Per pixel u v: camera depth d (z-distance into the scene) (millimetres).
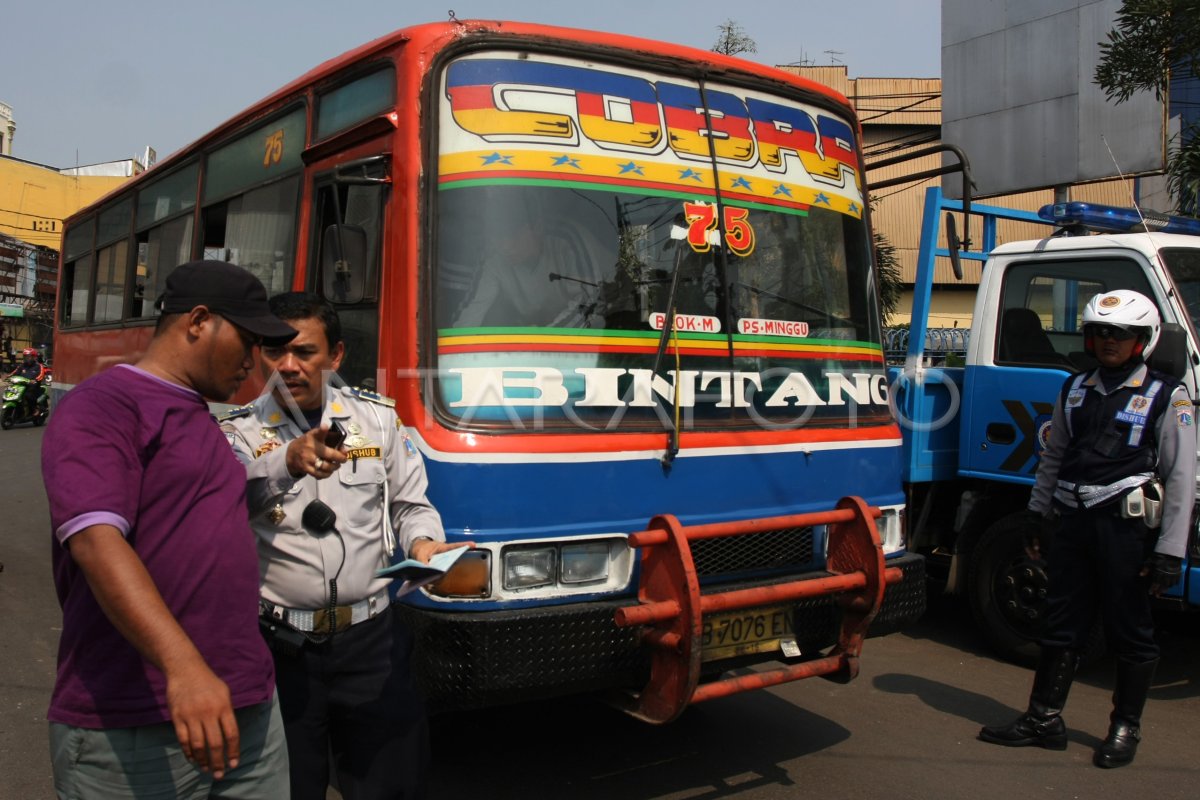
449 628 3197
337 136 4062
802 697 5066
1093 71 10156
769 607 3678
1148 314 4004
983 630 5766
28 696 4926
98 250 8352
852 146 4629
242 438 2666
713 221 4020
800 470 4004
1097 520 4105
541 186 3688
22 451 14570
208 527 2104
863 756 4281
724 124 4137
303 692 2682
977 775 4094
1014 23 10984
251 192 5164
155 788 2041
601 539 3490
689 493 3699
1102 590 4148
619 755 4270
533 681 3240
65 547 1938
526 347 3531
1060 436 4340
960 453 5887
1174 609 4875
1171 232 5875
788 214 4270
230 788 2201
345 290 3719
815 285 4309
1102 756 4172
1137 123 9711
